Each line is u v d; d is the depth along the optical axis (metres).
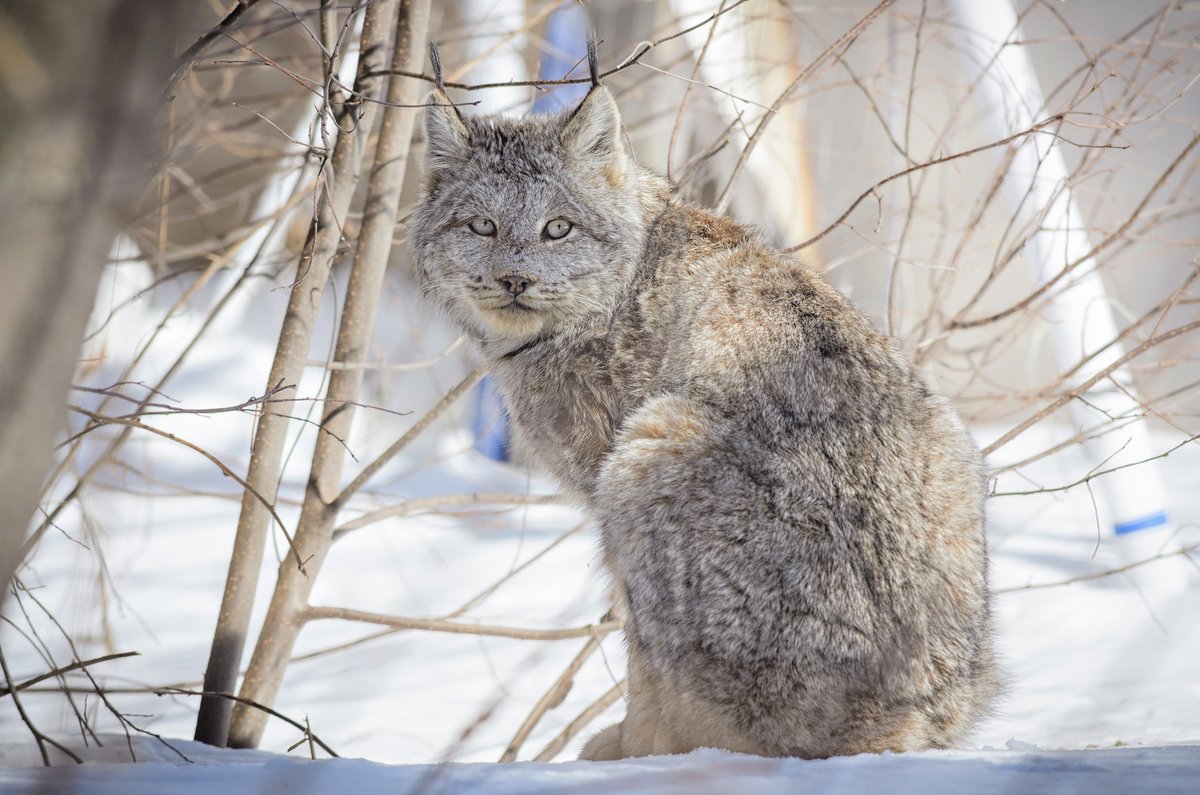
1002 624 11.46
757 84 13.05
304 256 9.11
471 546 17.16
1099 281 13.11
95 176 3.08
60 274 3.07
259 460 8.98
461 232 9.11
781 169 14.02
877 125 14.90
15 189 3.00
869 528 6.90
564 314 8.85
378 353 12.59
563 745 9.58
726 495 7.11
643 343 8.48
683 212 9.06
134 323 11.59
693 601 7.02
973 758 5.36
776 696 6.77
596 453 8.66
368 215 9.57
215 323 22.22
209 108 11.85
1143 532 13.18
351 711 11.77
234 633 8.91
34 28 2.98
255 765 5.54
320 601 14.89
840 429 7.18
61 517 16.69
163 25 3.15
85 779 4.79
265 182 13.22
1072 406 13.35
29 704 10.73
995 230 16.09
